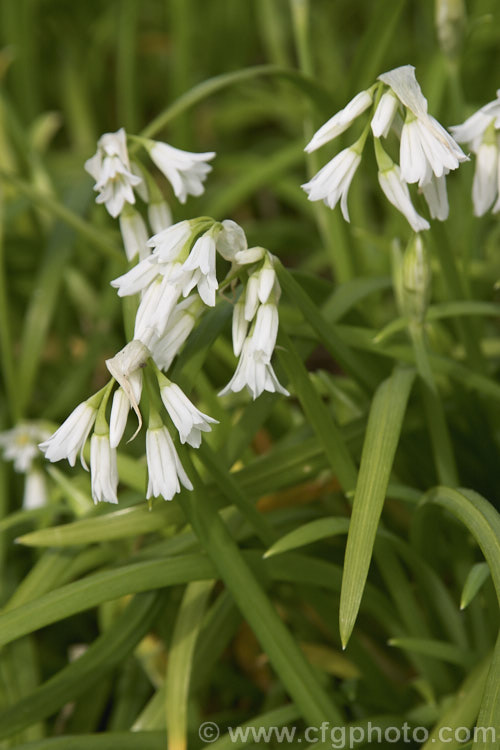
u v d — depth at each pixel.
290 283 0.57
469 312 0.64
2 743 0.64
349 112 0.55
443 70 0.79
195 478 0.57
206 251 0.54
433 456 0.67
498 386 0.63
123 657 0.61
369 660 0.63
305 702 0.59
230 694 0.68
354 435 0.64
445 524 0.65
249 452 0.67
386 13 0.68
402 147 0.55
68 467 0.75
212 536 0.58
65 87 1.12
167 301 0.55
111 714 0.69
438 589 0.63
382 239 0.74
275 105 1.10
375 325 0.74
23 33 0.98
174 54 0.95
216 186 1.04
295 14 0.73
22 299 0.90
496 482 0.68
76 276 0.89
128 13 0.97
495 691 0.55
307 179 1.05
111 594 0.58
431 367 0.63
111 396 0.78
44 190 0.88
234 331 0.56
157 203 0.60
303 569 0.61
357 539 0.57
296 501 0.67
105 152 0.58
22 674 0.65
